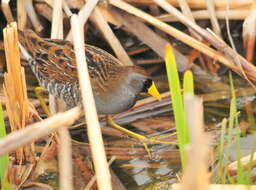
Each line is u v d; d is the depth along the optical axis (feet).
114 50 31.35
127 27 32.24
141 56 34.17
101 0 31.32
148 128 29.40
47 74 28.50
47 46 28.68
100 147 18.11
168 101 30.91
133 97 27.58
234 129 28.58
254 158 22.39
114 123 28.89
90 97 19.13
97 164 17.80
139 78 27.04
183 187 12.85
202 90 31.78
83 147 28.07
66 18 32.55
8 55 23.34
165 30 29.94
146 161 26.99
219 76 32.53
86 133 29.14
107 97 27.91
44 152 26.16
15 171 25.29
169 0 31.60
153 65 33.55
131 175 26.00
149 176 25.90
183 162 18.69
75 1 31.65
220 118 29.71
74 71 27.73
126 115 30.32
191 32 31.76
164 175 25.93
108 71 27.91
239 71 29.32
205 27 33.60
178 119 18.34
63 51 28.40
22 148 25.23
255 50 32.78
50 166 26.27
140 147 28.04
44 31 33.76
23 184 25.08
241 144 27.20
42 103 29.91
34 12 32.68
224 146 26.91
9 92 23.91
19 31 29.35
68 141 17.16
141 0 32.24
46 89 29.25
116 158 27.25
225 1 30.55
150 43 32.42
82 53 20.54
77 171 26.16
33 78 32.78
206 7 31.17
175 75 17.93
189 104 11.82
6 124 28.78
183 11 30.63
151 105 30.71
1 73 32.94
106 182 17.52
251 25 30.40
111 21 31.91
